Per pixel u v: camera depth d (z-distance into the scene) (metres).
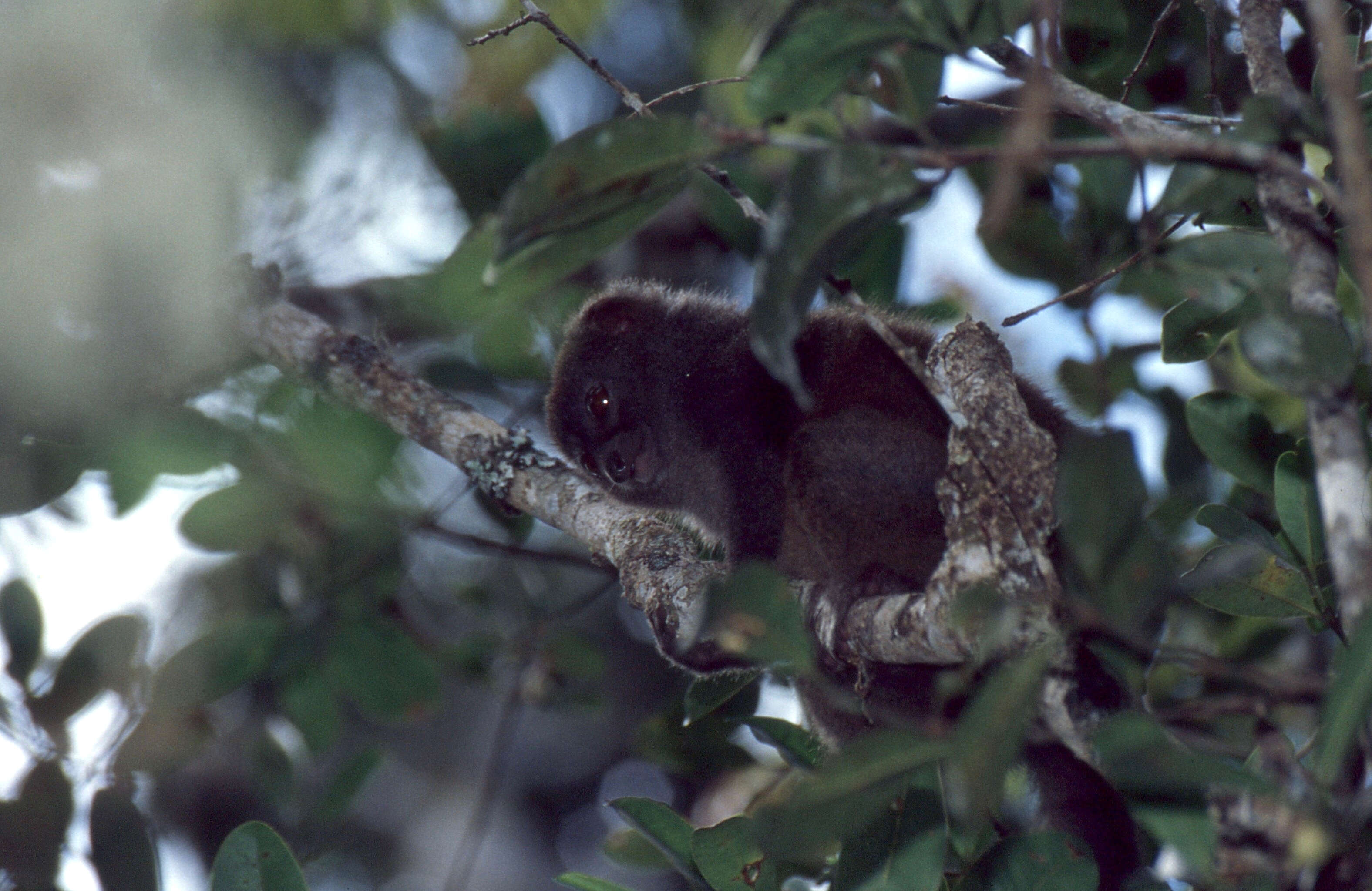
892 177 4.51
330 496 10.27
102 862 8.57
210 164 10.69
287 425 10.35
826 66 4.79
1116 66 9.31
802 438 9.69
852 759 4.51
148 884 8.62
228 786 16.80
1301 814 4.23
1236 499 8.86
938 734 4.59
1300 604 6.91
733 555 10.02
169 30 11.20
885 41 4.79
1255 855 5.12
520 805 19.27
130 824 8.67
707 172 6.16
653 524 8.91
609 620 19.08
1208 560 6.97
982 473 6.46
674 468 11.58
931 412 9.43
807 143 4.63
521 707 13.25
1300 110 4.95
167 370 10.02
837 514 9.28
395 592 11.65
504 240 4.86
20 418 9.62
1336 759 4.37
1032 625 5.37
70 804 8.78
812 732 9.25
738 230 10.63
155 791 16.36
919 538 8.99
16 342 9.63
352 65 13.50
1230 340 9.63
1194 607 8.86
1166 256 5.18
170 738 9.56
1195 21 9.09
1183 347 6.96
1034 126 4.13
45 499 9.65
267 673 10.53
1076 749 6.16
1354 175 3.92
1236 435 7.62
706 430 10.98
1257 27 5.59
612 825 19.50
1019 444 6.51
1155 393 10.05
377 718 11.48
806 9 4.81
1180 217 6.26
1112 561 4.70
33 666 8.92
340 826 15.77
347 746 18.44
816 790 4.45
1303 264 4.95
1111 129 5.34
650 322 11.50
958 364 7.11
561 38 6.75
